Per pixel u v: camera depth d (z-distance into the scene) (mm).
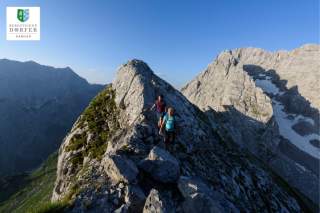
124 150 19812
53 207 13867
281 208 31078
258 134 182875
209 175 25047
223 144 38469
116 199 14430
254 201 27500
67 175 28484
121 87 39094
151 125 24797
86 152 30281
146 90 34062
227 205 15039
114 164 15859
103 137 31609
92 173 17125
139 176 16344
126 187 14906
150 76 40094
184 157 24766
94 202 14156
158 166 16984
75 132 35094
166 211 12531
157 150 18125
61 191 27562
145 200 14383
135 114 31172
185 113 36469
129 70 40250
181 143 27000
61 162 31938
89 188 15273
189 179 15977
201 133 34375
